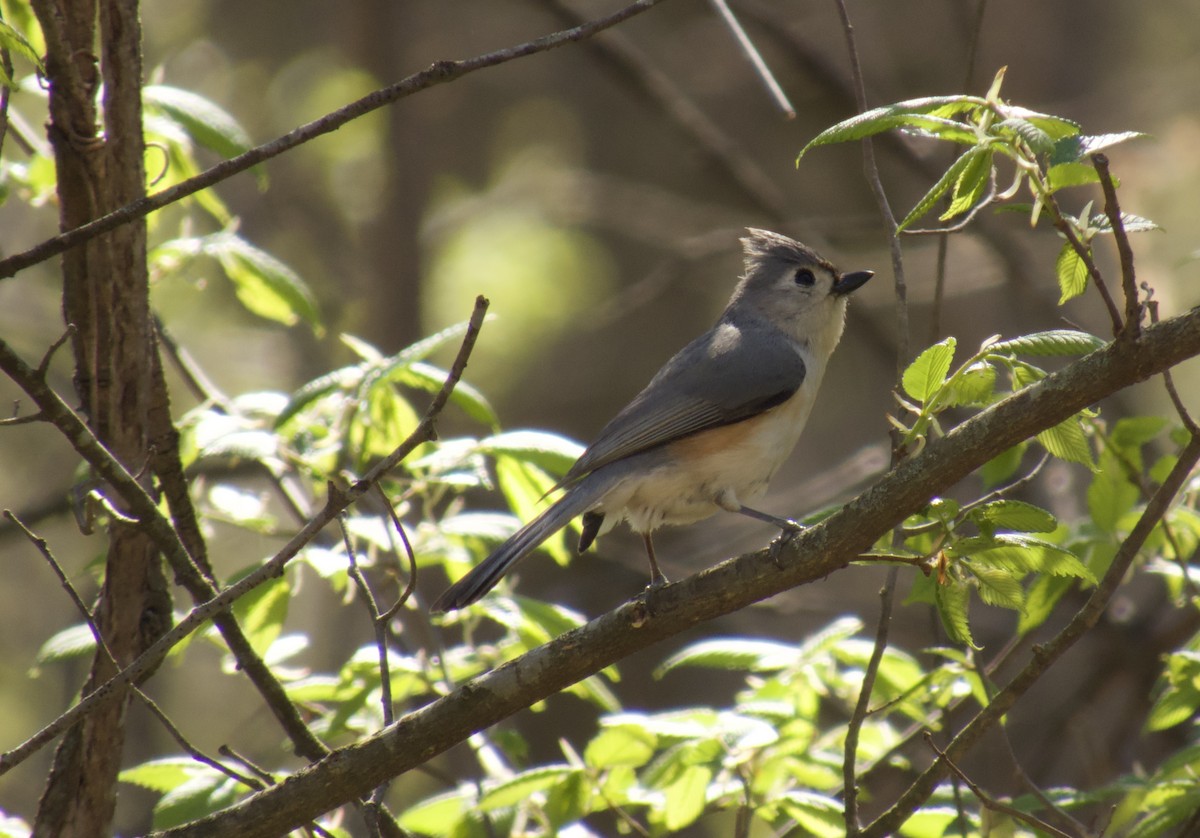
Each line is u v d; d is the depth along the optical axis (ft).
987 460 19.51
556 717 57.36
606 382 67.77
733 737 24.77
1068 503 42.45
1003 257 49.19
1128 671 41.60
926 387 19.89
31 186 31.60
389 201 62.95
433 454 27.37
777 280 34.83
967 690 25.91
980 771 42.47
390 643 30.14
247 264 30.22
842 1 25.50
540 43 21.09
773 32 56.65
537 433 27.53
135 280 22.99
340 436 27.58
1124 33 58.08
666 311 69.15
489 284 66.74
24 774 54.80
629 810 29.63
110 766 23.68
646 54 71.56
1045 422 19.02
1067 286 19.65
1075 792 26.16
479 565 25.81
